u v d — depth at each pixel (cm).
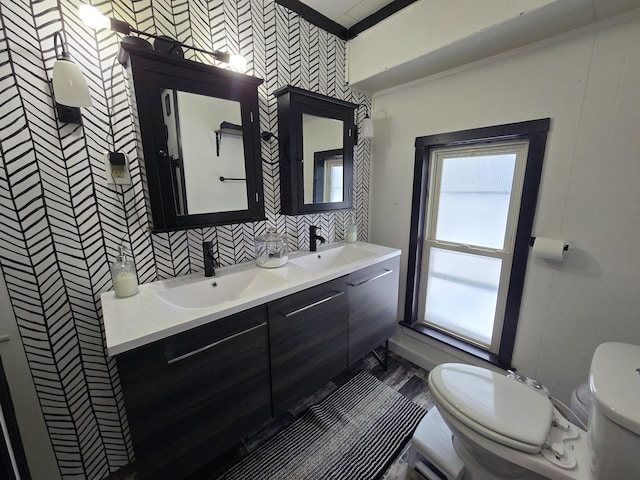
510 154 146
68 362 105
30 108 88
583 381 131
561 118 123
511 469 88
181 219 116
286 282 122
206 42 122
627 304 116
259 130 135
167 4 111
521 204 139
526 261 141
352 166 178
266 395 116
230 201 130
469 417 90
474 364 167
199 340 92
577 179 122
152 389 84
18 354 96
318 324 132
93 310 107
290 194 150
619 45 106
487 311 167
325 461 123
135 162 110
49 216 95
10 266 91
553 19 108
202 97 116
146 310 94
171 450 92
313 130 154
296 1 147
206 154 120
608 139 113
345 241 203
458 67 152
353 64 176
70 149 96
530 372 148
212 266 128
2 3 81
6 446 52
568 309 131
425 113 170
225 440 105
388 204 202
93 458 115
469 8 120
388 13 152
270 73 145
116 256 110
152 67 100
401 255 198
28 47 86
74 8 92
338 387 171
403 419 146
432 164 179
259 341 109
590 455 75
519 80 132
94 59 97
